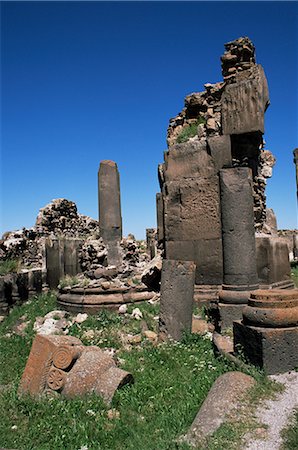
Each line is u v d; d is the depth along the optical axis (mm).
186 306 7246
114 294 9227
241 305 7445
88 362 5305
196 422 3980
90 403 4715
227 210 7891
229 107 8992
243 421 3893
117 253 12992
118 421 4312
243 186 7840
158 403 4641
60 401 4895
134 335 7535
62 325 8383
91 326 8148
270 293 5551
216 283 8789
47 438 4098
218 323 7723
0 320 10086
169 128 12047
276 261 8672
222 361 5684
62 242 13281
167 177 9625
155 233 26062
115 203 13289
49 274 12648
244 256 7688
